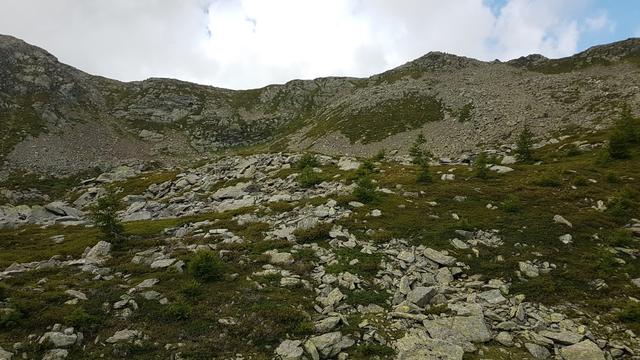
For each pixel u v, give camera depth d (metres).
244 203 34.50
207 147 180.62
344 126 130.75
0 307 13.96
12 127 136.25
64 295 15.09
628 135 40.72
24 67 170.62
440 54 187.25
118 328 13.31
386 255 19.88
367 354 12.54
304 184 37.84
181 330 13.38
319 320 14.27
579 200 26.48
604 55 158.25
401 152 102.06
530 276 17.83
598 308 15.62
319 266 18.80
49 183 110.44
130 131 178.50
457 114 115.25
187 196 44.69
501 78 150.75
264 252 20.39
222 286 16.27
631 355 12.79
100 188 59.22
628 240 20.61
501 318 14.63
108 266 19.66
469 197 27.86
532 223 22.61
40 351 12.01
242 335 13.27
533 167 38.38
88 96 187.62
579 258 19.28
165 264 18.66
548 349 13.22
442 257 19.34
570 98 99.88
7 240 30.95
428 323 14.11
